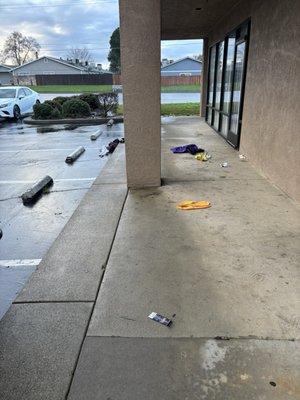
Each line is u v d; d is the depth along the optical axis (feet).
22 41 211.00
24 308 7.63
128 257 9.66
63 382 5.82
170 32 35.19
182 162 19.88
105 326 7.06
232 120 24.34
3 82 183.62
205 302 7.72
